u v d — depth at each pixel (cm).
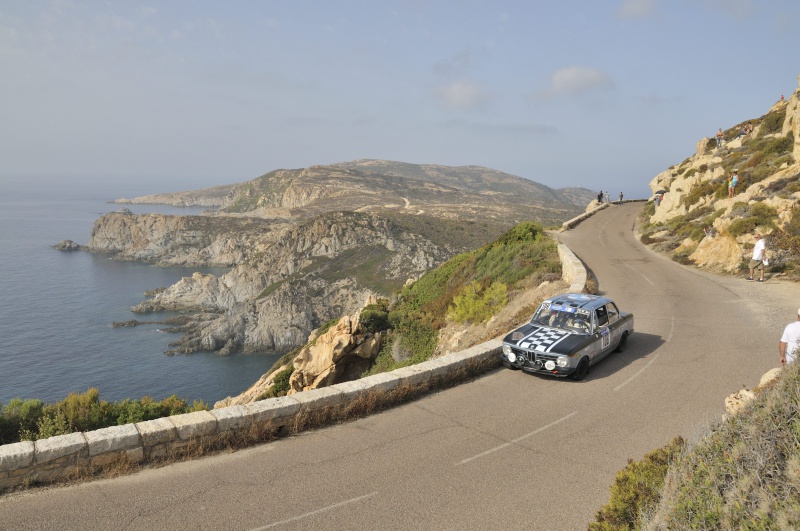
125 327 13350
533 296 2202
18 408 1451
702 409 1045
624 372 1303
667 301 2067
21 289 17488
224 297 15912
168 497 717
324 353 2612
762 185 2994
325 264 15888
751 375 1239
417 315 3020
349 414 1029
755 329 1641
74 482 748
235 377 10194
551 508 704
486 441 923
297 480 775
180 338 12444
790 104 3862
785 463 417
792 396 475
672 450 688
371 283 14675
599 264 2964
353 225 17862
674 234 3812
